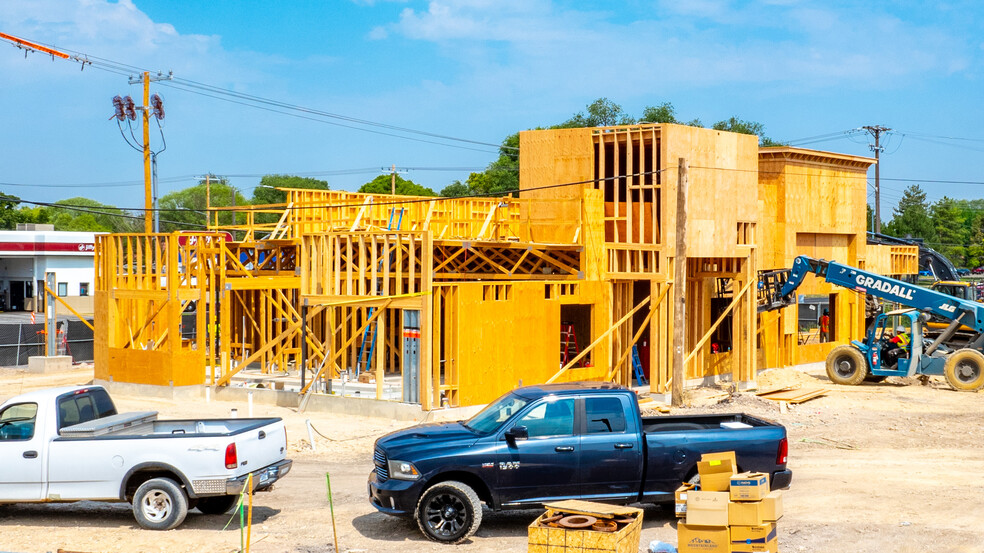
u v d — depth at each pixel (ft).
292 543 38.22
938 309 97.96
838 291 121.49
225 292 87.25
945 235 360.07
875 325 101.96
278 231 99.86
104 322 90.43
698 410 80.53
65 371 110.11
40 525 41.60
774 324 112.06
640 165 87.51
